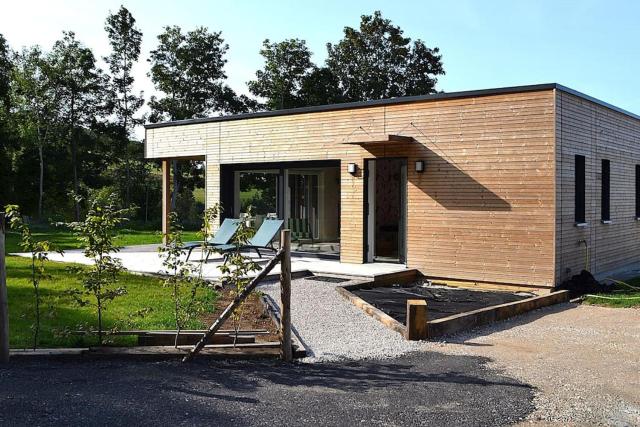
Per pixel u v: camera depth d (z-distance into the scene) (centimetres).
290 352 568
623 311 878
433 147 1146
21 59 3578
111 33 3838
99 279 580
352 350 612
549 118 1009
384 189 1466
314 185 1424
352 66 4181
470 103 1097
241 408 426
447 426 400
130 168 3888
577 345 653
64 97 3638
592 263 1195
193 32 4009
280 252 566
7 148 3497
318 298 915
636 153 1485
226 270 580
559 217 1022
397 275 1114
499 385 497
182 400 438
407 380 509
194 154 1598
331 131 1309
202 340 557
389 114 1211
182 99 3966
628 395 474
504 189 1059
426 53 4262
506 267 1056
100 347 568
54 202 3644
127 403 427
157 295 878
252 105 4159
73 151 3641
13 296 832
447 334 699
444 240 1134
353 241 1274
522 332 722
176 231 592
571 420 417
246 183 1557
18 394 441
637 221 1494
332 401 447
